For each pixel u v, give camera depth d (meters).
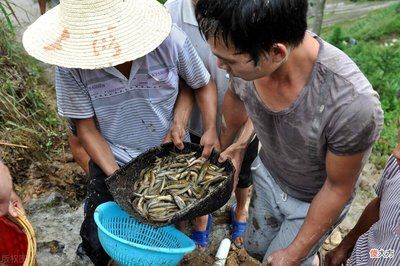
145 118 2.64
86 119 2.62
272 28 1.62
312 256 2.64
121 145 2.79
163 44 2.42
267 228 2.88
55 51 2.22
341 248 2.61
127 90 2.47
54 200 3.53
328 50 1.85
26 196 3.55
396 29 11.89
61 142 3.99
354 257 2.12
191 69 2.61
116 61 2.18
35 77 4.32
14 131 3.69
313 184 2.41
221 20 1.62
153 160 2.69
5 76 3.93
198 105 2.86
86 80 2.40
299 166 2.31
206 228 3.32
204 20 1.68
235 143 2.73
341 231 3.58
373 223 2.36
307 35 1.87
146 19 2.34
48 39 2.29
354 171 1.99
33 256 2.03
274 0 1.58
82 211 3.50
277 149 2.32
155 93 2.53
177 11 2.79
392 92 6.41
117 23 2.23
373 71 7.68
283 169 2.46
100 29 2.22
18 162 3.68
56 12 2.41
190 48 2.56
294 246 2.22
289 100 1.96
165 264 2.31
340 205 2.11
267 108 2.09
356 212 3.77
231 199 3.75
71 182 3.68
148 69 2.43
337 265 2.63
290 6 1.61
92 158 2.68
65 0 2.21
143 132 2.72
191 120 3.04
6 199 2.06
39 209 3.47
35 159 3.75
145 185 2.56
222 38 1.67
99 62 2.17
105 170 2.64
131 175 2.58
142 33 2.27
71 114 2.55
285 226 2.68
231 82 2.52
